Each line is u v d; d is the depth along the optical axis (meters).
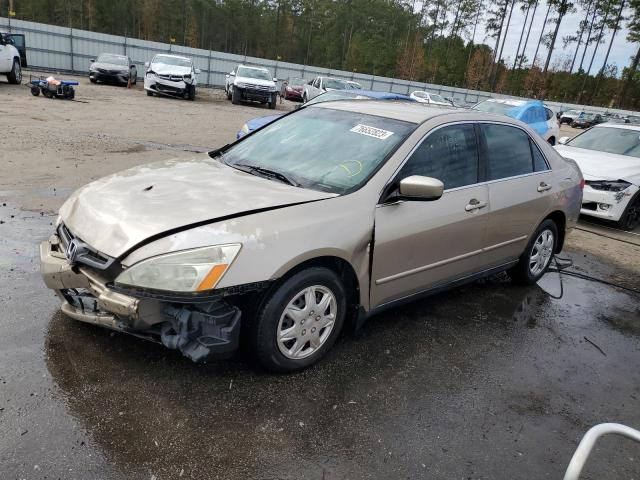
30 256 4.43
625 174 7.96
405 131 3.69
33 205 5.81
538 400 3.24
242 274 2.67
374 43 76.75
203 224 2.76
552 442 2.86
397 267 3.49
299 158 3.70
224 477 2.34
